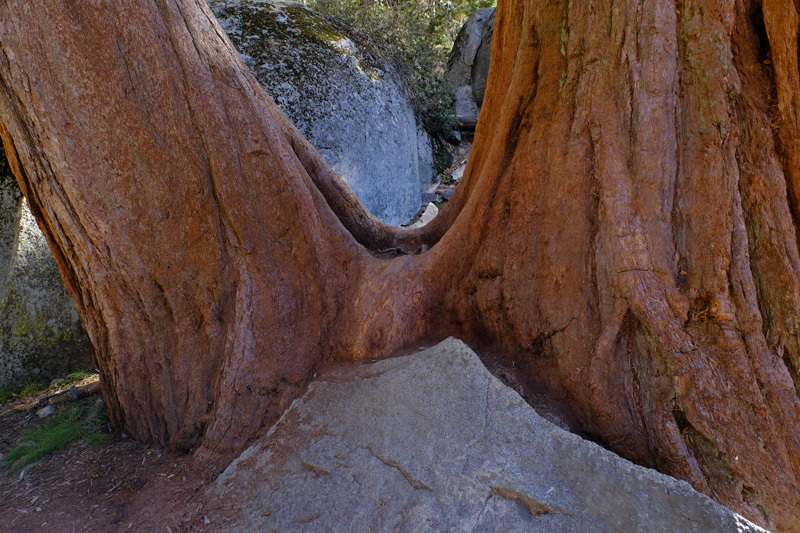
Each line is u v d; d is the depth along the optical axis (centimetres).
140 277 321
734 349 249
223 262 338
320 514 250
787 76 251
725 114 258
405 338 352
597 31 282
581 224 292
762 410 241
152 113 307
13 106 282
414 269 371
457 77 1374
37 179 298
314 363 349
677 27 268
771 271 256
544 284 306
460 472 240
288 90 730
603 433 270
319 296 366
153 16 308
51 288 507
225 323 340
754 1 265
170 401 336
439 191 1018
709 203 260
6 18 266
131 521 274
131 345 335
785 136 256
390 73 913
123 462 324
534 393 301
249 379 327
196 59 328
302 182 373
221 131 334
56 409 413
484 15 1366
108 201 301
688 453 247
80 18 280
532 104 326
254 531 253
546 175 311
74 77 281
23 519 278
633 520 203
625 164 279
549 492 221
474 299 349
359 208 497
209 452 313
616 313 271
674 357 255
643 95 272
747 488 234
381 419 284
